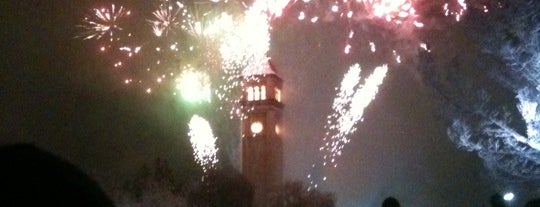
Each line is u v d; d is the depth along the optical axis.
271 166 32.03
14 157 1.32
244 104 31.34
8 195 1.27
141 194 9.29
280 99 33.12
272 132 32.22
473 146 25.45
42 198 1.28
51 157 1.35
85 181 1.34
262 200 11.55
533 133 22.83
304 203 11.45
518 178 25.39
